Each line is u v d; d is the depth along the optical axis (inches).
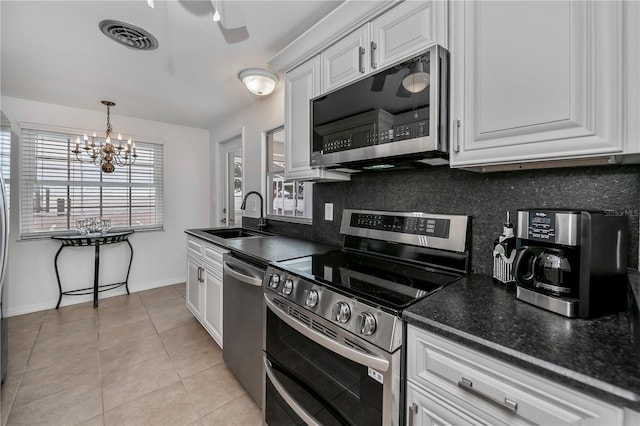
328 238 81.0
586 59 29.6
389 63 48.4
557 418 22.8
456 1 40.3
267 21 64.4
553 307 32.0
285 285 50.4
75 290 125.0
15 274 112.2
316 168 64.6
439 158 47.1
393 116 46.2
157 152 147.0
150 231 145.2
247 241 84.8
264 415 57.5
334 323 40.0
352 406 38.4
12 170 110.7
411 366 32.8
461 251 49.3
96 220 127.0
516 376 25.0
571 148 30.8
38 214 117.3
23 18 62.6
